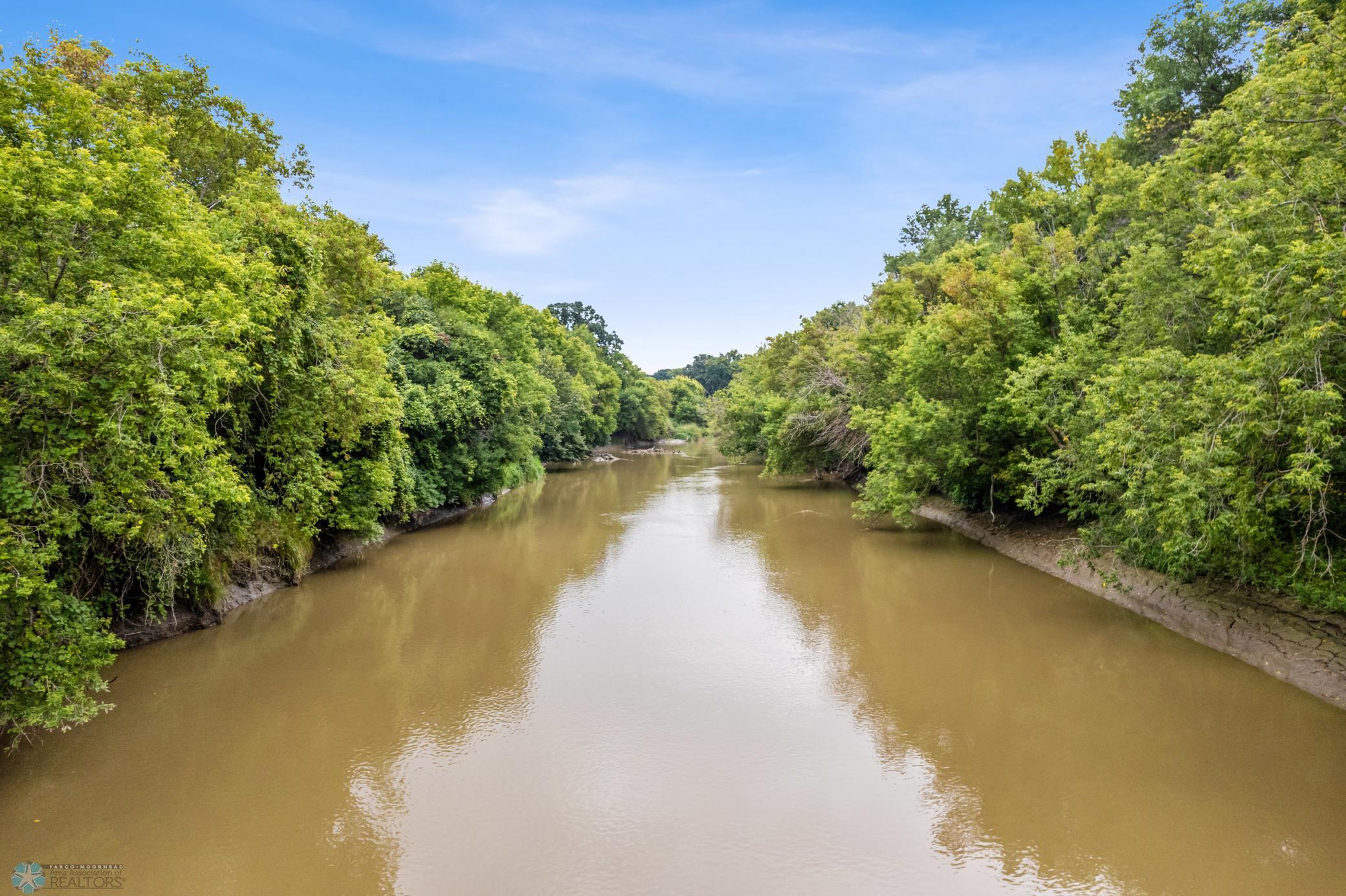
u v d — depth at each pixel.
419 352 28.84
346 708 11.02
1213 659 12.38
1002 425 20.08
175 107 17.62
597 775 9.08
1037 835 7.78
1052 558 19.19
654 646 13.89
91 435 8.15
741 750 9.71
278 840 7.71
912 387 23.09
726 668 12.70
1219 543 11.27
